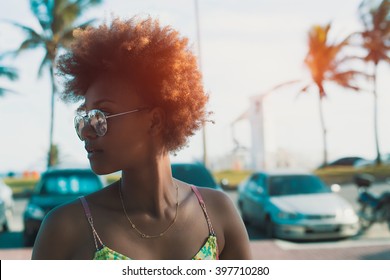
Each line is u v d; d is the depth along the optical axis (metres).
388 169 29.72
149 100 1.49
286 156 32.72
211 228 1.57
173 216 1.52
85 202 1.47
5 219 11.86
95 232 1.42
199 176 8.37
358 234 10.48
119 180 1.55
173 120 1.53
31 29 29.23
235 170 32.06
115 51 1.46
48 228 1.41
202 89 1.64
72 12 28.72
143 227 1.47
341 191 20.94
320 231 9.28
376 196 11.03
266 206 10.05
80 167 9.99
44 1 28.91
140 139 1.48
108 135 1.44
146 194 1.50
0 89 31.98
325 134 35.41
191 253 1.50
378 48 34.31
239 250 1.62
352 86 34.94
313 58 35.19
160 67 1.48
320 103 35.53
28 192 9.28
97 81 1.49
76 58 1.50
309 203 9.75
